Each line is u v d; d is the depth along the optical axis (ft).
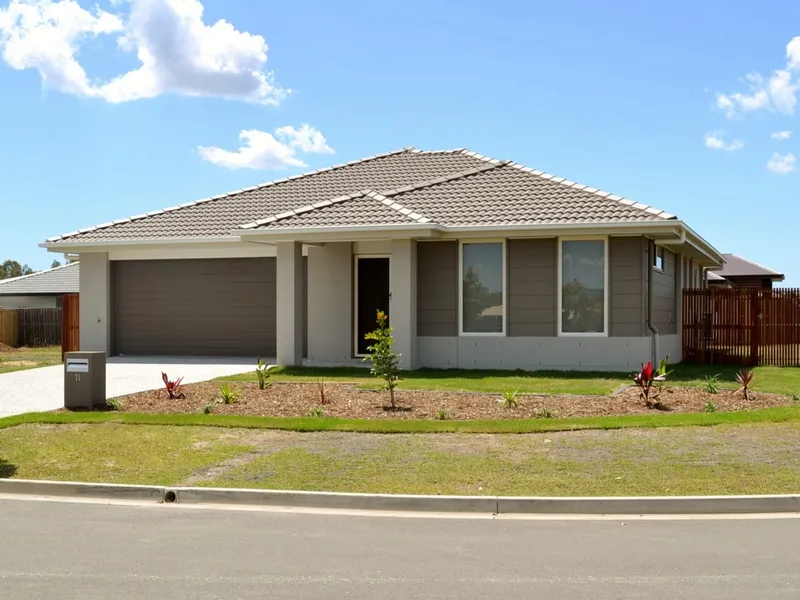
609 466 30.12
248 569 19.89
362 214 60.08
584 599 17.65
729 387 49.29
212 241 69.10
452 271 61.00
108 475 29.96
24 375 62.49
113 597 17.85
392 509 26.30
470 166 73.97
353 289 66.33
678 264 73.20
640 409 41.14
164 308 74.69
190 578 19.19
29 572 19.69
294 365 62.03
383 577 19.22
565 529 23.73
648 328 59.67
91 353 42.91
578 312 58.90
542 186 63.26
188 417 39.27
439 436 35.70
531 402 43.27
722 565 20.10
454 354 60.80
